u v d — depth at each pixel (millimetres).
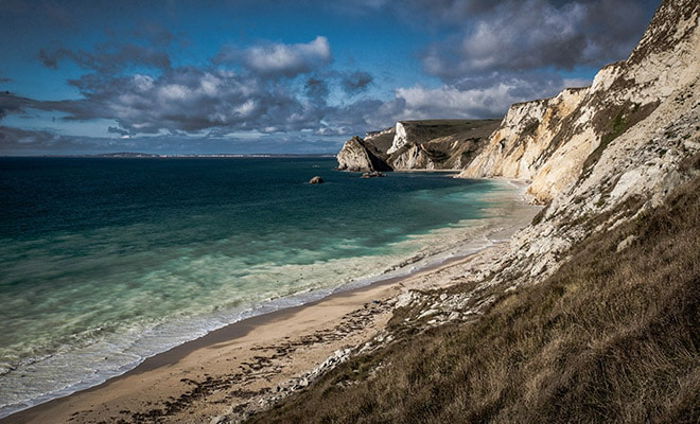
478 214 55406
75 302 23938
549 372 5227
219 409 13336
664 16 53812
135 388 15242
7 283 27047
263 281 28062
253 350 18062
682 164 12656
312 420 8578
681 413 3543
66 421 13414
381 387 8430
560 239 17000
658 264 7168
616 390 4250
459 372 7059
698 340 4418
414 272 29453
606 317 6184
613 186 19078
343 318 21156
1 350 18125
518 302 10703
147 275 29234
